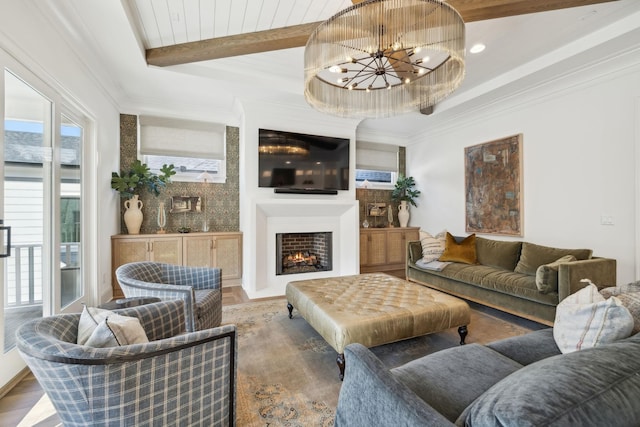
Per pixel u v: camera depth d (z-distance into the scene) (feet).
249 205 12.50
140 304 5.65
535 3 6.39
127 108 12.80
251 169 12.91
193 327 6.31
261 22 8.05
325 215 14.71
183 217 13.98
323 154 14.23
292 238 15.46
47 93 6.95
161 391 3.62
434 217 17.21
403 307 7.00
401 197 18.12
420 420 2.55
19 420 4.89
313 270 14.85
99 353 3.21
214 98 12.57
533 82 10.82
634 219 9.05
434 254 12.98
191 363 3.86
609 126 9.62
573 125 10.62
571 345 4.27
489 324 9.08
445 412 3.27
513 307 9.27
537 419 1.88
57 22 7.07
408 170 19.31
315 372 6.34
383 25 5.57
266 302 11.25
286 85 11.70
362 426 3.27
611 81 9.57
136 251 11.85
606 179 9.71
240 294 12.30
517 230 12.47
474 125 14.62
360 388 3.36
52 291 7.25
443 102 13.73
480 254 12.27
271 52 9.77
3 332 5.59
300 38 8.14
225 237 13.33
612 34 8.04
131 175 12.12
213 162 14.71
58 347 3.18
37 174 6.84
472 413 2.40
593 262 8.17
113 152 11.82
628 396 2.15
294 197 13.87
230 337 4.26
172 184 13.79
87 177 9.59
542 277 8.26
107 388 3.28
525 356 4.62
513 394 2.22
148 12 7.60
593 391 2.11
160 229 13.00
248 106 12.76
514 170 12.60
